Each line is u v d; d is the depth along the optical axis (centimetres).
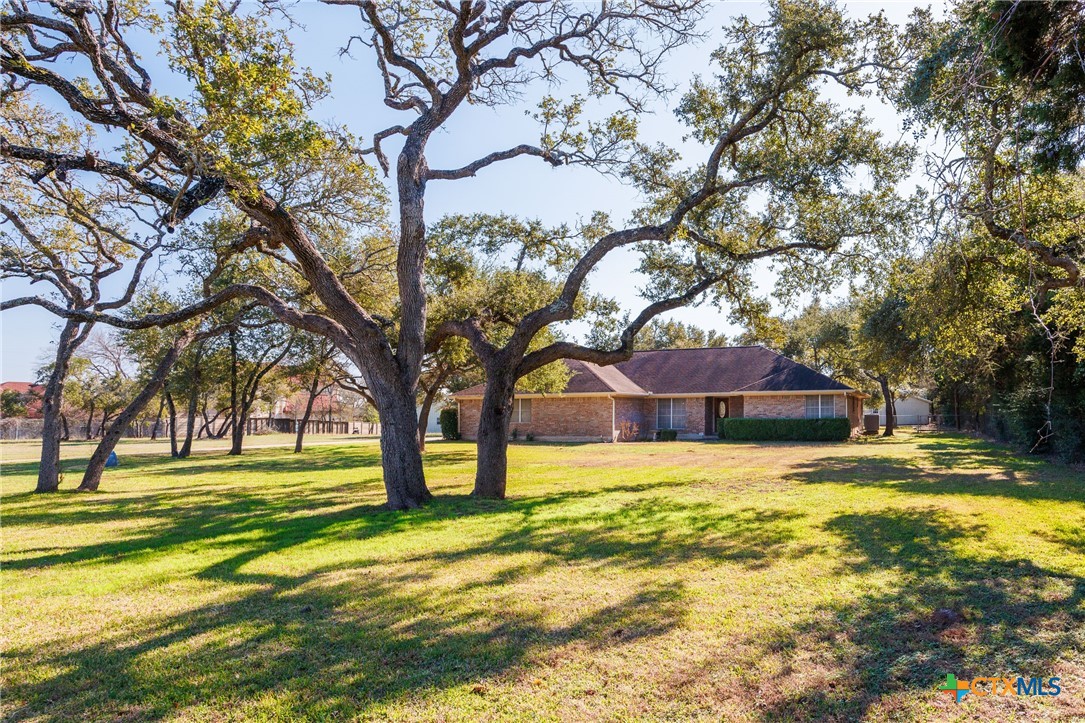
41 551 805
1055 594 528
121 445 4509
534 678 387
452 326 1280
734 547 720
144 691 379
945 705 347
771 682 377
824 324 3662
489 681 384
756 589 556
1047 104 650
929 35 872
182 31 754
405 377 1105
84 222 1002
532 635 456
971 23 630
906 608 498
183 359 2852
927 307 969
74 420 5856
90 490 1525
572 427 3447
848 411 3256
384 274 1697
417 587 586
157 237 934
